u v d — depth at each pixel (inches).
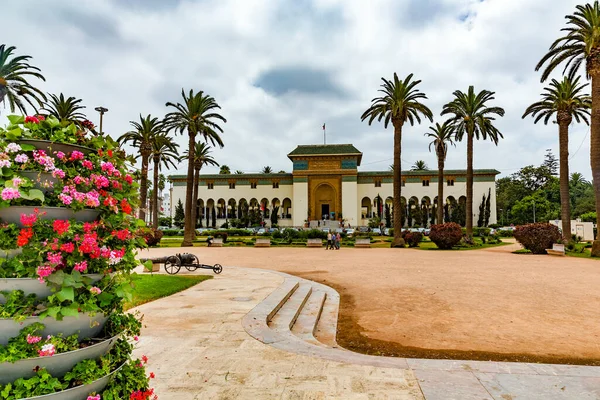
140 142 1594.5
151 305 357.1
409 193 2694.4
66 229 87.4
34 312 85.1
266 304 354.0
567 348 261.4
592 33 900.0
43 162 90.4
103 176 101.2
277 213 2817.4
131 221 106.3
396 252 1114.1
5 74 1034.7
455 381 176.4
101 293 96.4
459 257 931.3
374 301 425.7
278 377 181.3
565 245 1129.4
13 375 81.7
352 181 2647.6
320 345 271.6
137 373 106.0
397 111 1330.0
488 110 1369.3
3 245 84.0
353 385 171.5
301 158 2706.7
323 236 1573.6
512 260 849.5
